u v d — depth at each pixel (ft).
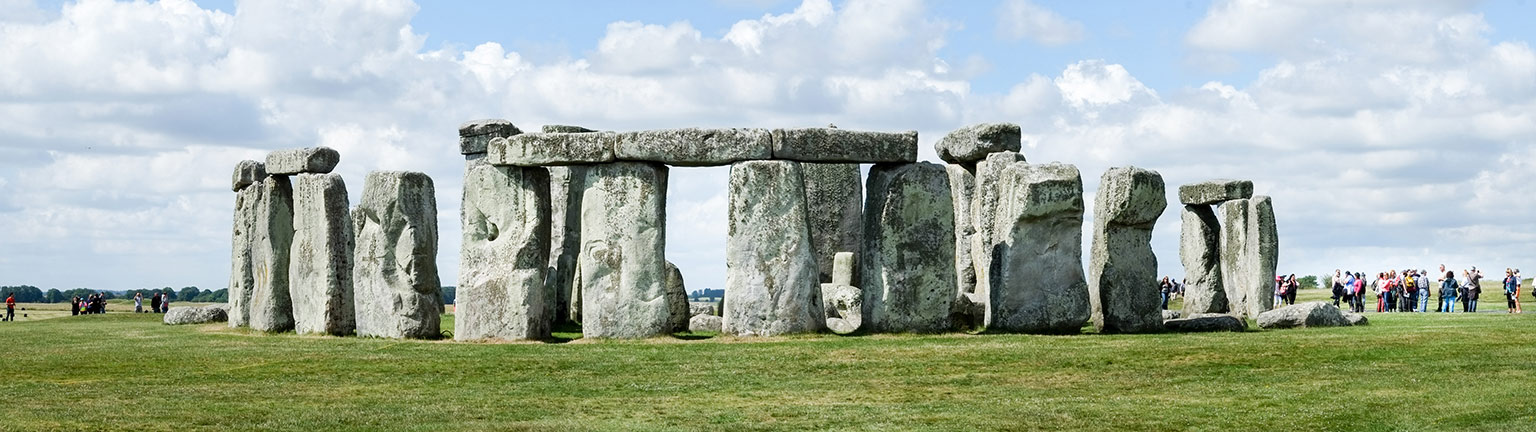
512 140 89.40
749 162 86.58
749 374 71.67
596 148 87.81
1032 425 57.77
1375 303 163.73
